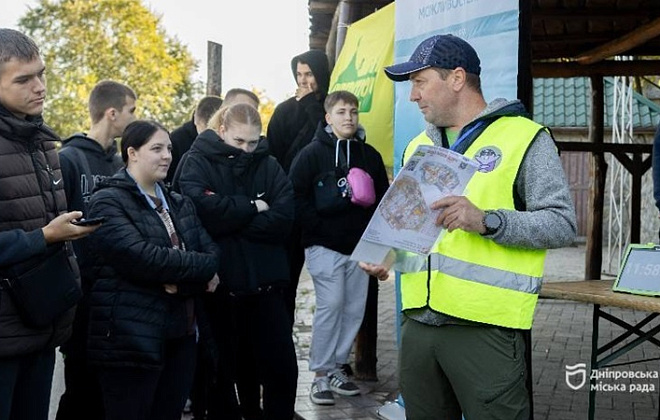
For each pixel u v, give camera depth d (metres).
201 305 3.75
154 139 3.59
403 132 4.66
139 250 3.37
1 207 2.72
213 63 8.93
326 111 5.11
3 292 2.71
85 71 34.12
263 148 4.27
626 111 12.88
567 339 7.12
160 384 3.63
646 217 15.88
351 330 5.19
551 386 5.51
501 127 2.64
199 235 3.80
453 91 2.70
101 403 3.93
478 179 2.61
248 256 4.12
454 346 2.66
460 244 2.64
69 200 3.91
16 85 2.75
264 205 4.16
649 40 8.01
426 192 2.54
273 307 4.24
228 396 4.27
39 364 2.91
